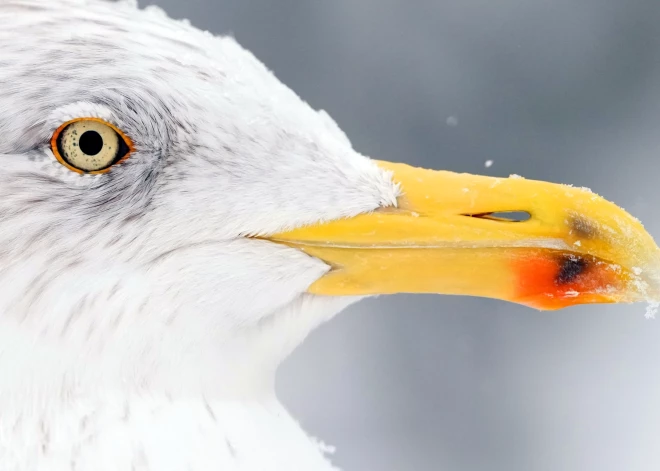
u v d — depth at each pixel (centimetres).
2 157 189
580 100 243
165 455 190
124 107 190
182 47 191
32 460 190
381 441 211
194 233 190
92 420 190
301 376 212
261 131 191
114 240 190
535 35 247
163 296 190
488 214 192
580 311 215
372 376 212
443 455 212
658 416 212
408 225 192
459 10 244
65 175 190
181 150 190
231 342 191
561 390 213
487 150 238
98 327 190
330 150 191
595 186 238
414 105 240
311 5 241
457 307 215
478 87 241
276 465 191
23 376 190
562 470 212
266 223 191
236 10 236
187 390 191
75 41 190
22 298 190
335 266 192
